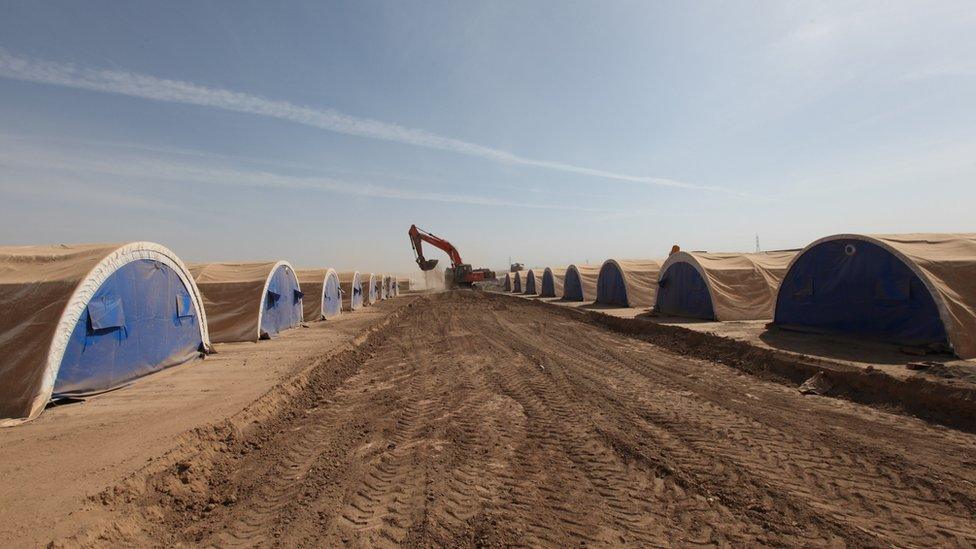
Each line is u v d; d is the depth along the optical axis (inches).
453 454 242.4
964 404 263.0
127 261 382.3
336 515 182.2
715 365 444.1
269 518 181.9
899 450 229.0
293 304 791.1
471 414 312.3
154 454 220.7
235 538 167.6
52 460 215.6
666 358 486.9
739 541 157.4
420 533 166.2
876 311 438.0
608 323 792.9
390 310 1230.3
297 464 236.8
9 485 190.7
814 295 506.9
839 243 478.9
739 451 233.1
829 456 224.4
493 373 439.2
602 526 168.7
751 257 747.4
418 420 304.0
